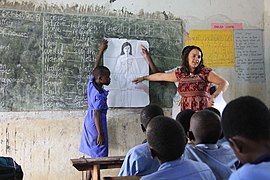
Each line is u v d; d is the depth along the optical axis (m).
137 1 4.48
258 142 1.00
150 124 1.52
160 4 4.57
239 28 4.88
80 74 4.25
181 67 4.16
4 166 1.60
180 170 1.45
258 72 4.93
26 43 4.07
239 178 0.97
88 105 4.12
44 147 4.11
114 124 4.36
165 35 4.58
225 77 4.81
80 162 2.96
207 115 1.86
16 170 1.65
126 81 4.39
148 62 4.48
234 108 1.04
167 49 4.58
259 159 0.98
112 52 4.35
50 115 4.14
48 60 4.14
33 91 4.08
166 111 4.56
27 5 4.07
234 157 1.82
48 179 4.11
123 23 4.41
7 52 4.00
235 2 4.87
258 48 4.93
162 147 1.46
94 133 3.97
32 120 4.07
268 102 4.96
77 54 4.24
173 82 4.58
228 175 1.76
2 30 3.98
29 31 4.07
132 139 4.43
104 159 3.07
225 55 4.81
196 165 1.50
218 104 4.34
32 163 4.06
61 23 4.19
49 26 4.14
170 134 1.47
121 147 4.38
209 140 1.83
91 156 3.96
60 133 4.16
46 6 4.14
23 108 4.04
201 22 4.73
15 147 4.01
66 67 4.20
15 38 4.03
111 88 4.34
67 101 4.20
